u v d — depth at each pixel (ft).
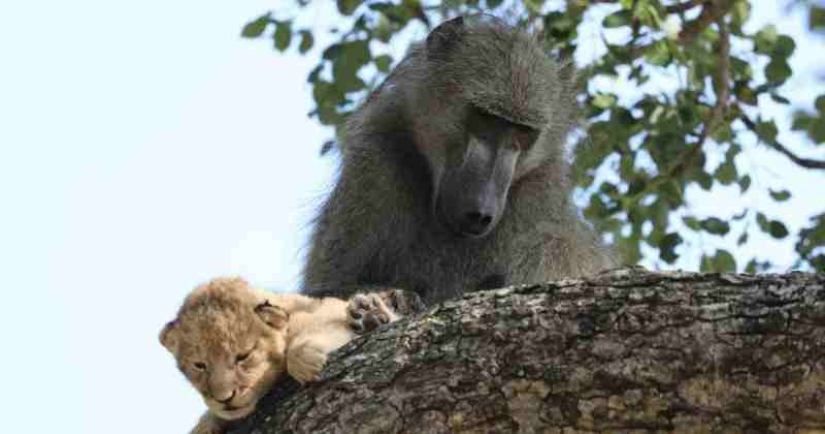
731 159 52.49
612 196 54.19
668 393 24.67
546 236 41.75
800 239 52.85
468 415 25.93
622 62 50.52
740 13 53.01
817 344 23.85
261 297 29.60
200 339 28.45
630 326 25.17
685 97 52.80
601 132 51.98
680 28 53.11
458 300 27.27
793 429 24.12
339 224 41.75
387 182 42.16
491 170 40.81
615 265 44.70
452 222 40.29
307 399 27.43
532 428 25.58
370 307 30.71
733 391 24.29
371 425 26.45
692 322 24.79
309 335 29.12
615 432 25.17
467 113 41.78
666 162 52.13
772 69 52.06
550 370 25.45
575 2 52.21
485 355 26.04
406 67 44.62
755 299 24.67
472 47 43.11
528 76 42.16
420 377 26.40
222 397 28.12
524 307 26.23
